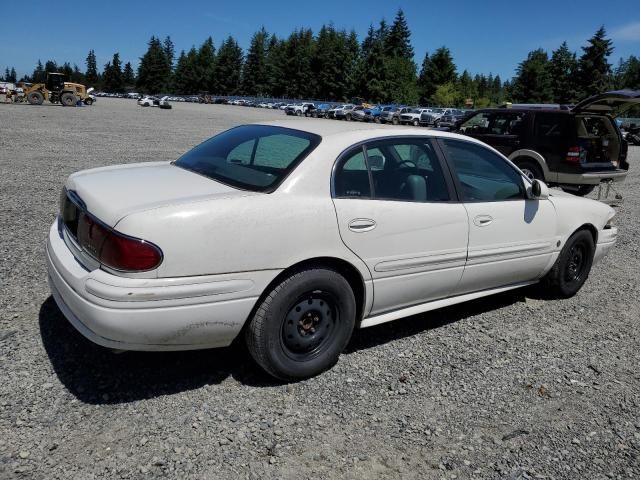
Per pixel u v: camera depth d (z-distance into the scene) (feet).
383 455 9.05
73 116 105.91
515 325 14.89
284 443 9.11
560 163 34.01
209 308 9.53
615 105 33.24
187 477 8.13
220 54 409.90
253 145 12.26
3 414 9.19
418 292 12.77
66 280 9.85
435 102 310.04
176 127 90.22
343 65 342.44
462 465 8.98
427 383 11.41
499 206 14.16
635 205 37.04
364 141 11.87
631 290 18.66
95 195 10.12
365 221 11.27
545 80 264.11
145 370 10.98
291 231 10.23
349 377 11.41
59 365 10.83
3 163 36.37
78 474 8.02
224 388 10.59
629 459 9.46
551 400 11.14
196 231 9.31
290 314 10.61
